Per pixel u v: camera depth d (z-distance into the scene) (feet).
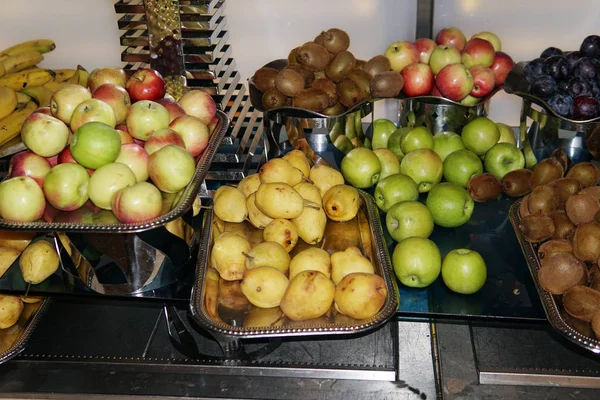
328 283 2.78
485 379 3.06
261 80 4.03
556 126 3.83
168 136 3.31
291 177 3.49
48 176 3.02
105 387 3.18
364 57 5.39
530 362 3.13
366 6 5.16
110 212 3.08
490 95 4.16
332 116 3.88
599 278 2.81
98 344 3.37
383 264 3.09
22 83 4.80
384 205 3.72
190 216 3.23
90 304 3.63
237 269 3.06
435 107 4.18
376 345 3.26
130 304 3.30
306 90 3.83
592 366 3.10
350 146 4.09
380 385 3.10
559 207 3.34
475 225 3.69
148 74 3.59
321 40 4.10
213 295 2.98
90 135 3.04
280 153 4.13
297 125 3.93
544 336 3.26
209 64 4.15
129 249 3.01
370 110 4.16
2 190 2.93
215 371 3.18
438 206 3.56
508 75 4.12
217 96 4.21
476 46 4.20
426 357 3.21
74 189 3.01
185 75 4.15
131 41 4.10
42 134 3.12
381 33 5.25
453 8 5.06
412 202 3.46
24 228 2.87
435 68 4.17
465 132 4.11
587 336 2.66
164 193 3.22
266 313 2.87
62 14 5.35
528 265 3.14
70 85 3.42
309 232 3.30
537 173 3.65
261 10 5.24
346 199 3.44
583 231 2.95
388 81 3.88
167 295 3.05
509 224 3.67
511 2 4.98
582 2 4.90
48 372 3.26
